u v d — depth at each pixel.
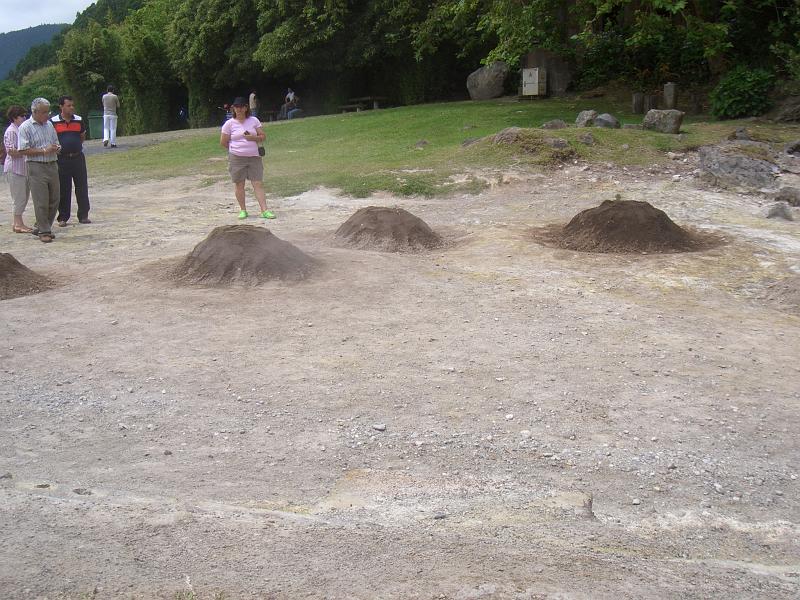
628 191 13.76
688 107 22.58
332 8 31.72
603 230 10.24
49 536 3.15
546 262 9.46
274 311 7.61
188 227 12.20
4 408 5.39
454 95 34.88
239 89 41.12
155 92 44.38
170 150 22.84
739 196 13.34
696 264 9.41
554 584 2.94
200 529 3.32
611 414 5.44
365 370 6.17
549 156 15.37
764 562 3.66
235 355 6.50
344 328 7.14
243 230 9.00
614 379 6.05
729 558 3.67
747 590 3.12
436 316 7.48
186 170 18.83
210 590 2.79
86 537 3.17
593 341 6.88
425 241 10.38
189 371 6.15
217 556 3.06
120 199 15.55
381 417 5.33
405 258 9.61
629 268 9.26
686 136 16.88
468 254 9.88
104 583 2.80
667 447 4.98
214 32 36.44
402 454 4.79
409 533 3.47
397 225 10.38
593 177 14.62
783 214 11.86
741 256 9.72
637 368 6.29
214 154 21.33
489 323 7.30
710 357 6.57
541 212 12.59
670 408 5.56
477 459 4.74
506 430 5.16
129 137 30.39
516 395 5.72
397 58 33.94
